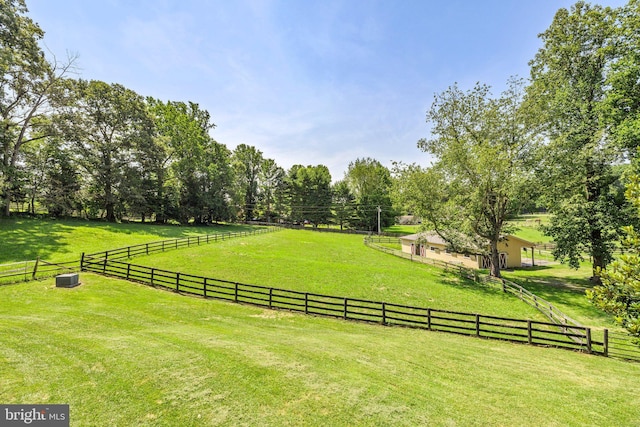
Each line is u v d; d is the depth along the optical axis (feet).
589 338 32.27
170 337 29.19
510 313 50.49
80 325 31.35
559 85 69.77
